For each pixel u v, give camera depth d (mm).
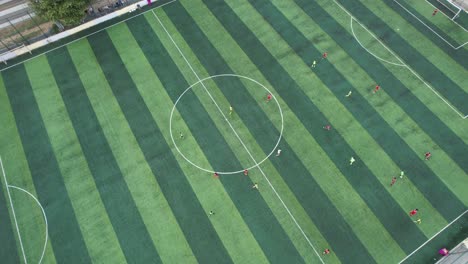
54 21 36844
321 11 39531
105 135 31953
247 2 40281
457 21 38688
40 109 33406
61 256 26766
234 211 28422
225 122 32594
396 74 35219
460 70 35469
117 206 28609
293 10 39656
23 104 33688
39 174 30047
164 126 32406
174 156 30844
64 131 32219
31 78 35312
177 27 38594
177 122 32625
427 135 31766
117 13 39188
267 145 31375
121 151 31078
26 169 30297
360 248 27000
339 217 28141
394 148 31094
